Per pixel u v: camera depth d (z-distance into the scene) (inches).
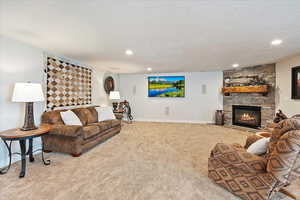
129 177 74.4
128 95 246.5
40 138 110.5
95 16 64.7
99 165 87.2
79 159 95.4
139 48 109.6
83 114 136.4
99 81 191.2
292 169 45.4
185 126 199.5
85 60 147.0
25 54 99.5
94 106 173.5
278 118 108.2
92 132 112.2
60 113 116.0
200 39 91.7
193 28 76.7
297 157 44.8
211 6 57.3
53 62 122.6
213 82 216.5
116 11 60.8
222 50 114.8
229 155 61.4
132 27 75.5
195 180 71.6
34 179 72.0
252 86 171.6
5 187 65.4
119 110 204.8
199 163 90.3
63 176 74.9
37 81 108.2
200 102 222.5
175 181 70.8
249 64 167.8
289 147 45.1
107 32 81.4
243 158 57.3
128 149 114.3
